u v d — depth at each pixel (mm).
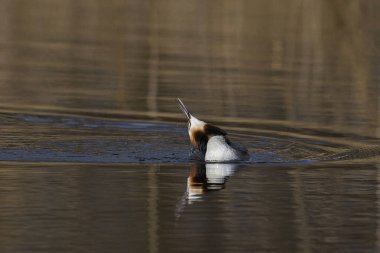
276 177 18141
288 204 16359
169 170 18547
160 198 16500
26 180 17484
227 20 39594
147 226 14992
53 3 44812
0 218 15211
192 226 15117
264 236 14742
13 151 19812
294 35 37375
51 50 34125
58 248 13953
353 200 16688
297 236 14750
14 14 41531
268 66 32375
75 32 37938
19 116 23484
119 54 33594
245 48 35500
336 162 19531
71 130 22109
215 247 14195
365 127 23266
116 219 15320
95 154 19766
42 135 21453
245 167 18953
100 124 22875
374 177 18219
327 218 15641
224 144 19453
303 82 29750
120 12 42688
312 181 17891
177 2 44625
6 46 34625
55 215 15445
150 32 38094
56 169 18375
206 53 34375
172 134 22000
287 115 24578
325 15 38531
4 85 27812
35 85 27953
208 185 17438
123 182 17516
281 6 41500
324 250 14195
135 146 20609
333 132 22609
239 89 28094
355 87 29141
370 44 35875
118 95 26734
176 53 34125
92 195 16578
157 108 25062
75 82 28703
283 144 21250
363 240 14672
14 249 13883
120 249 13977
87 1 45344
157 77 29734
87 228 14812
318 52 35094
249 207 16141
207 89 27984
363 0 38812
